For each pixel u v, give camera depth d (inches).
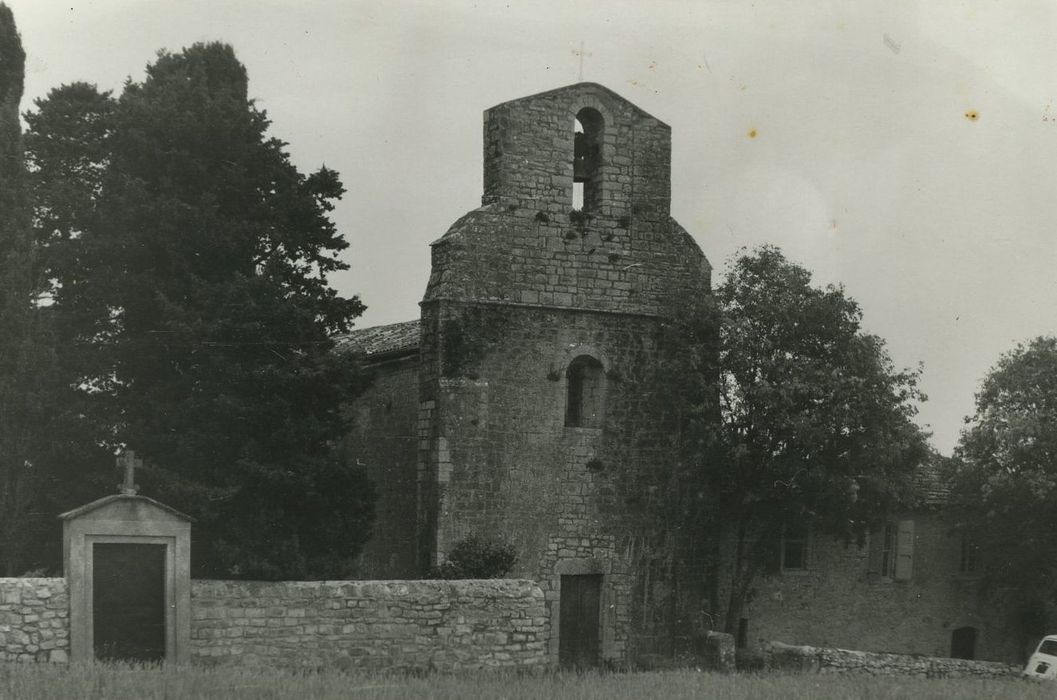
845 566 1561.3
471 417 1342.3
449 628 1140.5
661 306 1440.7
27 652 971.9
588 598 1397.6
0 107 1208.2
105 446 1269.7
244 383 1262.3
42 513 1219.9
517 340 1370.6
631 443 1416.1
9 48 1248.2
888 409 1390.3
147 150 1330.0
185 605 1029.8
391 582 1128.8
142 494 1212.5
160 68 1473.9
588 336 1403.8
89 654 987.3
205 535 1235.9
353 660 1099.9
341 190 1428.4
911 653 1590.8
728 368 1384.1
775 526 1438.2
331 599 1097.4
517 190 1382.9
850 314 1413.6
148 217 1291.8
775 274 1403.8
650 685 978.7
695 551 1438.2
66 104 1444.4
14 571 1200.8
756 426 1371.8
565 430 1385.3
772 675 1125.7
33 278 1309.1
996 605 1652.3
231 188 1347.2
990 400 1600.6
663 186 1456.7
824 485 1362.0
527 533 1360.7
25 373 1189.7
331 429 1299.2
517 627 1167.0
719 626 1462.8
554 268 1392.7
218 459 1261.1
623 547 1403.8
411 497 1467.8
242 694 821.9
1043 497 1478.8
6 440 1188.5
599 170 1434.5
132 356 1296.8
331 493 1290.6
